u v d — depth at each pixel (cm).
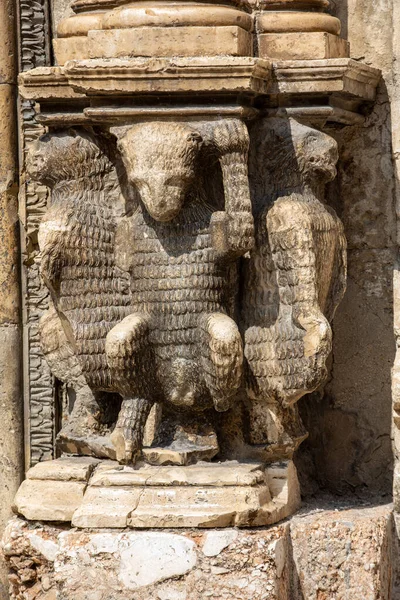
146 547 412
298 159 439
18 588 439
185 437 445
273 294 438
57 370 471
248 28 429
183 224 434
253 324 442
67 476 441
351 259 480
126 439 432
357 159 476
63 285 447
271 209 437
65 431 470
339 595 431
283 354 434
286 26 433
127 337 426
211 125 422
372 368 480
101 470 438
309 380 429
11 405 508
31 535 433
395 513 456
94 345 447
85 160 449
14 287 506
